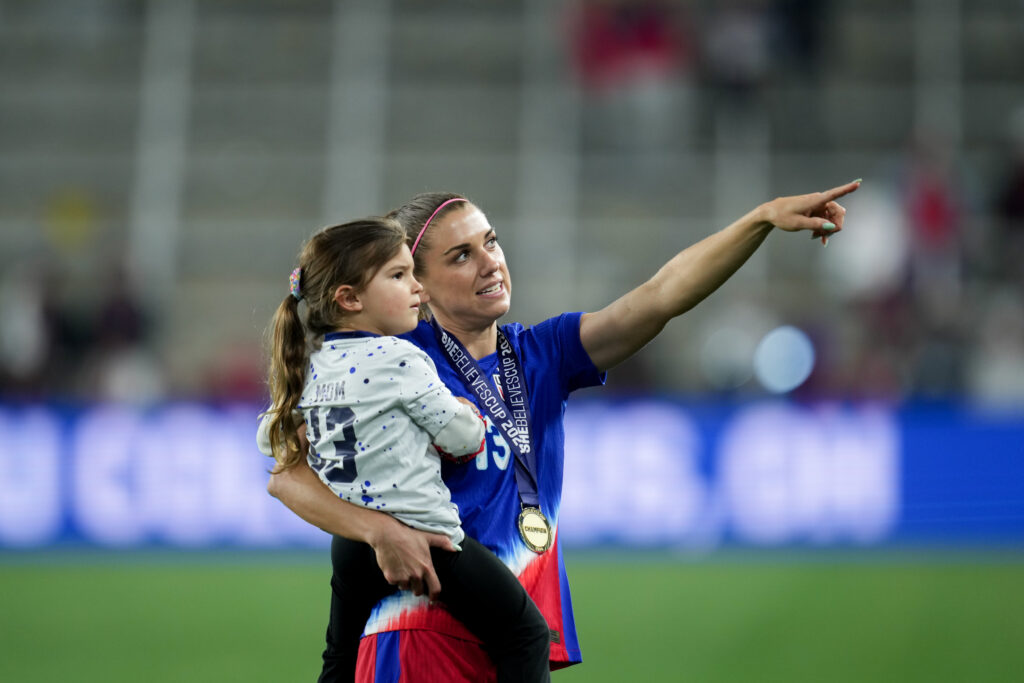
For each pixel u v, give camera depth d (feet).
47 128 201.46
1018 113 190.80
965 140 189.57
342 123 200.03
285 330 39.78
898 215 161.48
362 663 39.09
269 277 186.29
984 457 129.70
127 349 159.53
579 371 42.39
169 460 135.85
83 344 158.30
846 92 190.08
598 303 171.94
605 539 131.23
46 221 189.26
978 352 153.79
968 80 195.52
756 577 115.24
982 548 127.95
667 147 186.70
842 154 186.70
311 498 38.01
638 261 177.68
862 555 126.00
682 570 119.55
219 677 83.61
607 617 99.66
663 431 132.36
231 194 195.21
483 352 42.19
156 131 200.75
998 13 199.21
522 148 191.93
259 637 95.25
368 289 38.86
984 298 159.94
